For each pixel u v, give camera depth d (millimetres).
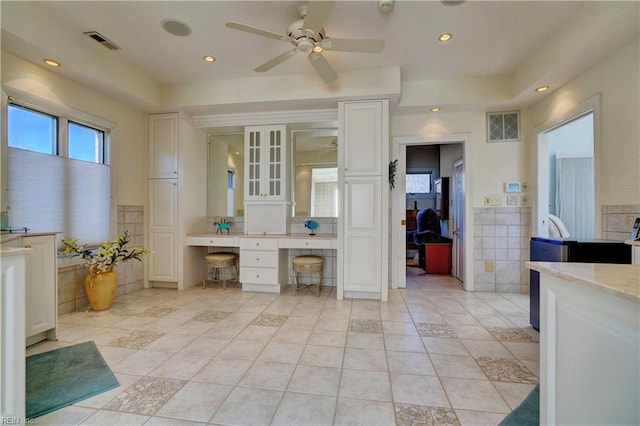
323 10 1905
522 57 3047
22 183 2656
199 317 2934
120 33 2650
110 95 3361
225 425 1459
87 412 1547
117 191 3568
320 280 3854
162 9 2322
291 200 4273
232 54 3008
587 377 951
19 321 1347
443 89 3588
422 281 4535
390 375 1897
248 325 2730
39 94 2717
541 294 1183
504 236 3859
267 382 1818
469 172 3912
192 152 4152
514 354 2174
